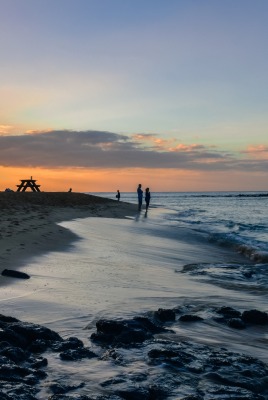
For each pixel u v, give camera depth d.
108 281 9.34
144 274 10.65
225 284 10.38
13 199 34.59
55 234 16.28
